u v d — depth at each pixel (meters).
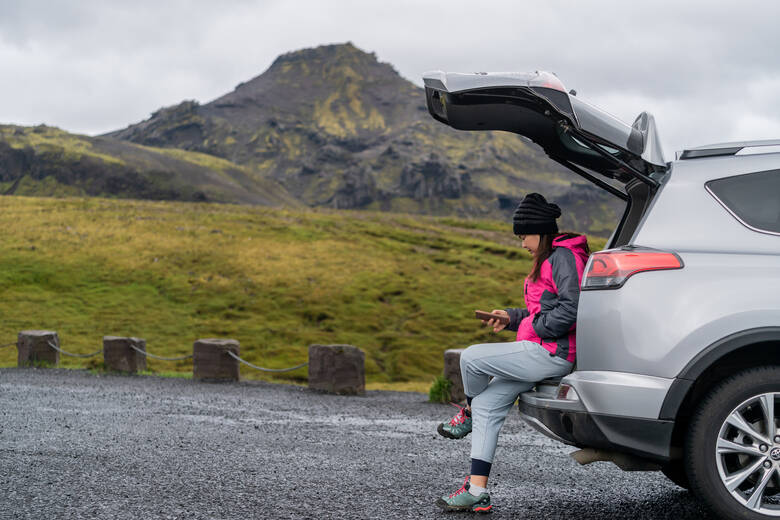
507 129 4.89
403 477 5.53
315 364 14.25
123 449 6.38
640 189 4.78
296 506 4.52
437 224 103.31
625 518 4.42
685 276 3.95
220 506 4.47
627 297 3.97
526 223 4.45
